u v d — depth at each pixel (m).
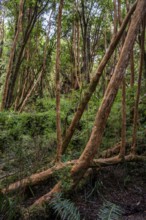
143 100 5.37
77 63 10.05
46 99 9.60
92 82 3.83
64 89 12.51
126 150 4.72
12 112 7.17
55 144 4.43
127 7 4.43
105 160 3.92
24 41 8.33
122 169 4.21
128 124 5.35
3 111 7.36
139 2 3.06
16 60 8.62
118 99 5.69
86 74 8.47
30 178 3.26
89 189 3.66
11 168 3.48
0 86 11.64
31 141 4.52
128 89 5.64
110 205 2.91
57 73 3.67
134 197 3.71
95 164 3.76
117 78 3.08
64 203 2.86
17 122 6.27
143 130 5.12
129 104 5.39
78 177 3.16
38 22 9.76
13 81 8.65
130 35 3.05
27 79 10.38
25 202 3.15
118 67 3.08
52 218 2.90
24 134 5.91
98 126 3.10
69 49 11.37
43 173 3.35
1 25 11.73
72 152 4.39
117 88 3.09
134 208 3.41
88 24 9.70
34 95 10.20
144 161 4.36
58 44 3.71
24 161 3.46
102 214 2.79
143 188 4.00
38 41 10.89
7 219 2.64
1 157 4.20
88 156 3.13
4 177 3.25
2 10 9.62
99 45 11.45
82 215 3.07
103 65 3.78
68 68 11.93
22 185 3.09
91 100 6.59
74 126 3.96
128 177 4.16
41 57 10.82
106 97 3.09
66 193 3.09
